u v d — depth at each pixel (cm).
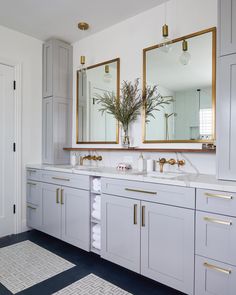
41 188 269
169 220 162
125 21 260
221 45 161
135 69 250
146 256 174
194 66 210
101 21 261
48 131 302
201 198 147
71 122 316
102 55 281
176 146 221
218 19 163
